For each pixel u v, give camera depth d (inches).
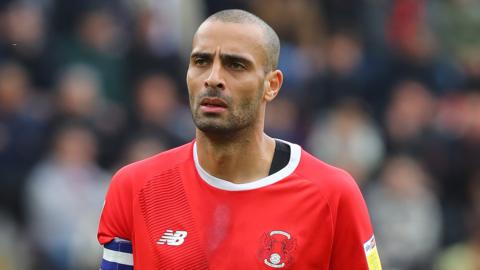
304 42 1795.0
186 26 1737.2
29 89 1569.9
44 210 1421.0
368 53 1861.5
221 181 668.1
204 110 645.3
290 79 1712.6
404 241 1534.2
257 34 653.3
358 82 1781.5
